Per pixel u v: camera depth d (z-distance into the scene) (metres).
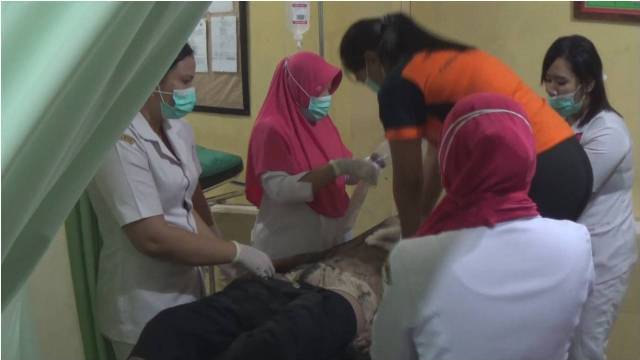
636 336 2.55
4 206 0.50
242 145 2.82
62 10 0.42
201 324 1.15
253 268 1.44
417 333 1.05
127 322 1.42
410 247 1.06
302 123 1.79
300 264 1.56
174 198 1.43
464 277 1.01
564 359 1.08
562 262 1.02
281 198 1.71
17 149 0.43
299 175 1.72
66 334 1.42
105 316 1.45
